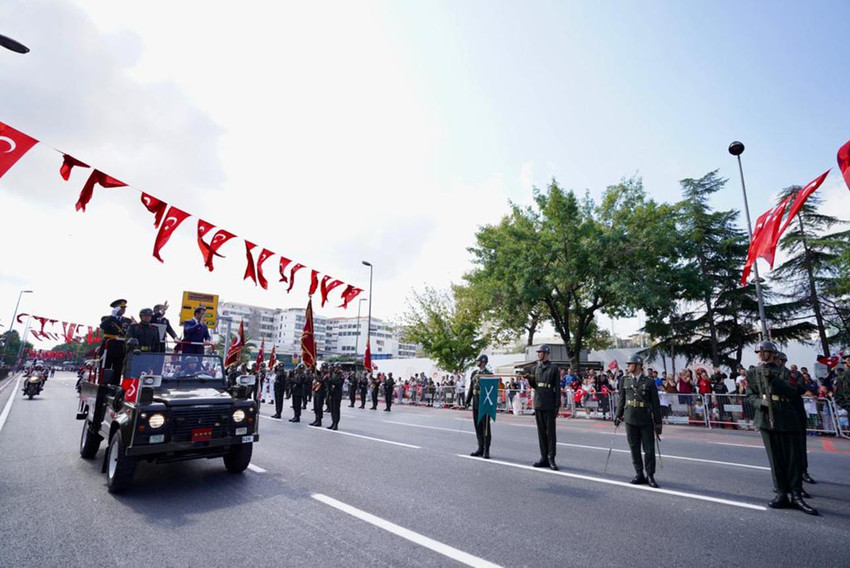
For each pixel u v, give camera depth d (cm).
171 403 598
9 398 2247
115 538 436
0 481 647
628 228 2386
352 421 1545
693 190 2819
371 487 628
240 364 1423
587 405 1819
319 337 12962
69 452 870
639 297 2188
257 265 980
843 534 455
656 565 379
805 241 2445
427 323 3309
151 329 792
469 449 961
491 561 385
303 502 554
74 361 9462
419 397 2684
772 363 582
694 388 1677
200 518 494
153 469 727
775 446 562
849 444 1162
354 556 395
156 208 781
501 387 2125
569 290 2538
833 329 2527
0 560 383
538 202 2452
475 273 3150
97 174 706
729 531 462
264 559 388
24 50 729
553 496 588
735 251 2686
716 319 2705
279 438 1094
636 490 621
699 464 809
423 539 435
